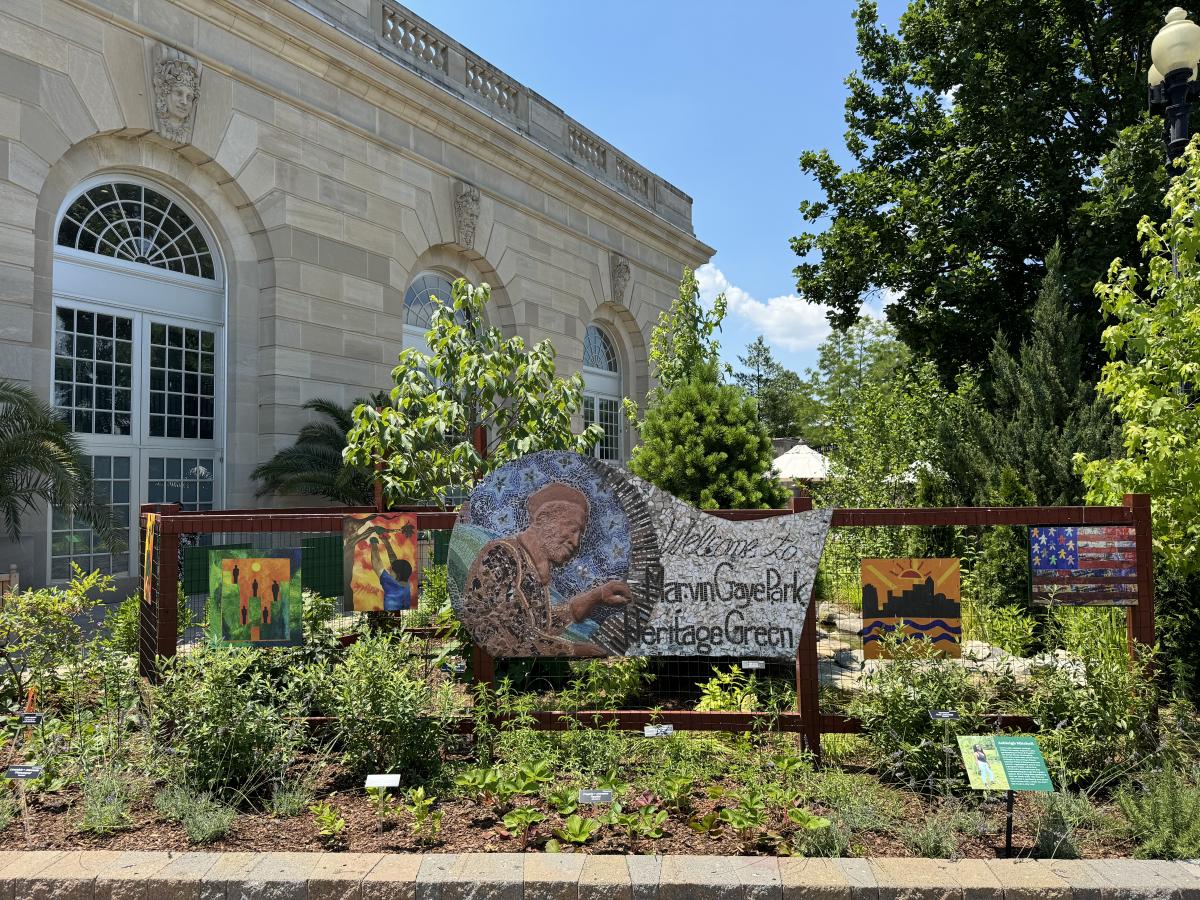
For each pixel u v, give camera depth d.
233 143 13.44
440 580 7.49
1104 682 4.77
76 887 3.62
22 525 10.91
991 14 17.44
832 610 9.93
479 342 8.44
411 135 16.91
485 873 3.64
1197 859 3.83
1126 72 16.94
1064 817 4.13
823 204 21.69
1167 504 6.16
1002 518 5.05
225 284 13.99
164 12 12.52
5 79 10.76
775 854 3.94
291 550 5.26
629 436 25.66
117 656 5.58
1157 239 6.81
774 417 58.56
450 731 5.12
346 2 15.65
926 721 4.79
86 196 12.34
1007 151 17.77
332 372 14.93
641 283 25.56
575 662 6.22
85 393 12.26
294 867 3.71
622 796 4.30
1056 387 10.23
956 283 17.31
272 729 4.73
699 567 5.12
